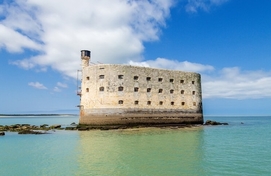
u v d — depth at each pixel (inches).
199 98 2306.8
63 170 684.1
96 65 1947.6
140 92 1989.4
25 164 752.3
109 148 995.9
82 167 708.0
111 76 1919.3
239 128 2071.9
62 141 1203.2
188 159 792.3
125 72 1953.7
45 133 1549.0
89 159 804.0
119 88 1926.7
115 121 1888.5
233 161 765.9
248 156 839.1
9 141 1216.8
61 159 812.0
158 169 677.9
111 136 1375.5
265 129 1964.8
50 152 930.1
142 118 1969.7
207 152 906.7
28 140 1246.9
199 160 778.2
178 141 1179.9
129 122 1919.3
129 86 1953.7
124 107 1916.8
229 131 1731.1
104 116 1887.3
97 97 1914.4
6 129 1763.0
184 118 2177.7
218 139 1263.5
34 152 932.0
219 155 852.6
